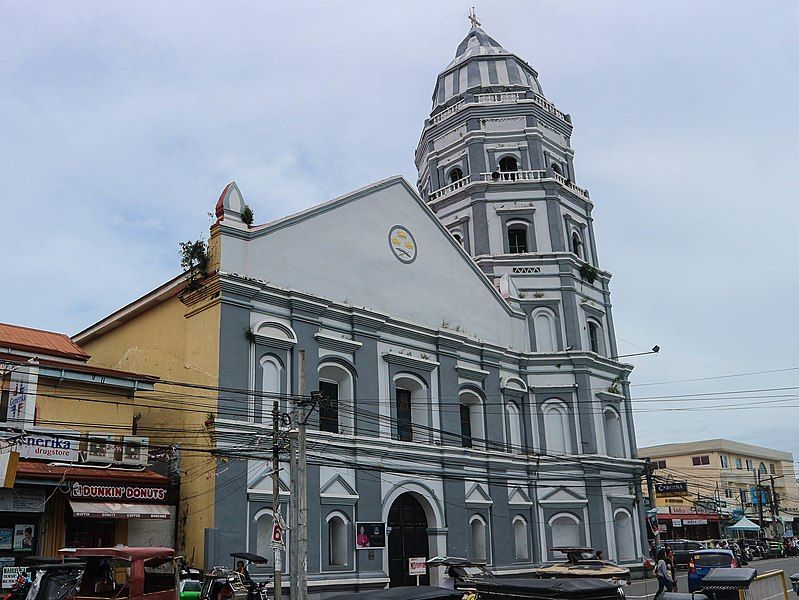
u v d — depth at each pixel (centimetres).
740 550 5075
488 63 4519
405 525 3028
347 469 2830
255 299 2730
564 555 3588
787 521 8500
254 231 2775
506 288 3903
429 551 3073
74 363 2630
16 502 2139
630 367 4228
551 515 3619
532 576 3331
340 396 2962
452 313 3522
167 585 1599
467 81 4481
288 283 2856
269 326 2748
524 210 4106
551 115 4431
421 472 3094
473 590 1527
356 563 2755
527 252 4088
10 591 1988
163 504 2419
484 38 4706
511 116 4316
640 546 3909
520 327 3909
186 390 2655
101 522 2342
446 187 4288
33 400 2230
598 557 2970
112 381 2456
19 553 2136
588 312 4153
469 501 3262
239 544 2448
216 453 2452
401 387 3241
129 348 3056
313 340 2858
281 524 2119
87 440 2169
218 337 2588
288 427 2553
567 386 3825
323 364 2881
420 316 3356
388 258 3288
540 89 4641
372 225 3259
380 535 2850
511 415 3678
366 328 3064
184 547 2464
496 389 3603
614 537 3762
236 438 2522
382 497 2917
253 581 2322
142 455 2455
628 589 3288
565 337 3950
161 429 2666
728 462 8156
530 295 3991
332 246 3061
